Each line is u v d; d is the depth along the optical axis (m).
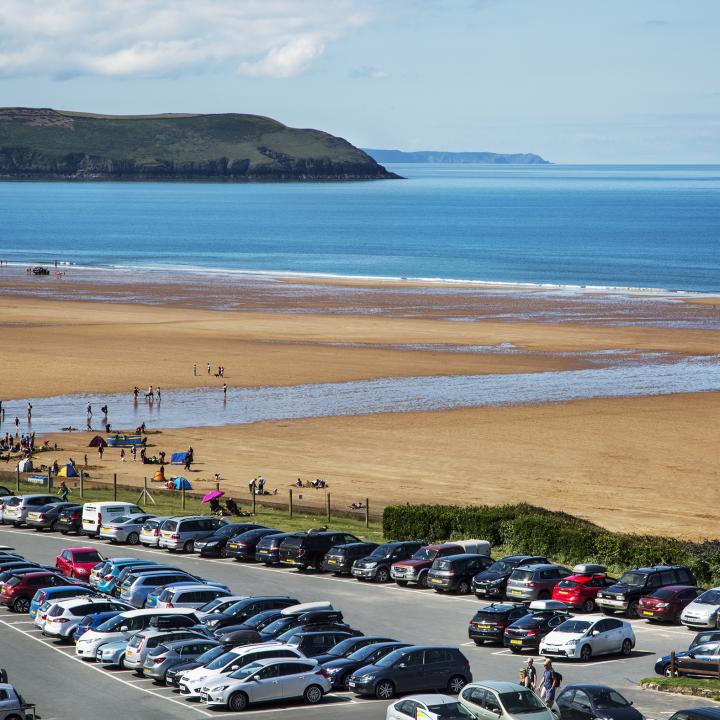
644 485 174.88
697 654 81.50
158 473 177.75
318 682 78.44
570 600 101.06
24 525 146.88
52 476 175.62
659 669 82.94
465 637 94.75
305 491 170.12
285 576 118.00
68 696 78.88
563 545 124.69
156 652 82.75
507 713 65.69
